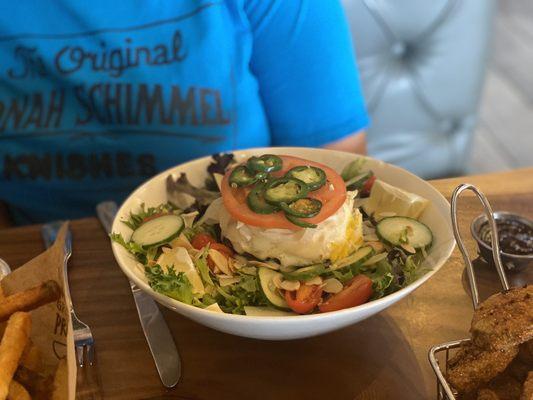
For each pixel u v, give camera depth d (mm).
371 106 1955
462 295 915
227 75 1439
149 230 939
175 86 1422
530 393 626
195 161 1102
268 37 1444
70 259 1044
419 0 1823
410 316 886
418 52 1915
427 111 2010
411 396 765
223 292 857
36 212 1606
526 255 919
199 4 1365
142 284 808
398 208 965
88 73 1413
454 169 2143
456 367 684
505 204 1111
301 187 885
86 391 793
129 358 844
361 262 881
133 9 1374
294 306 823
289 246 864
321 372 806
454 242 857
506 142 2834
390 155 2057
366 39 1853
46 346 823
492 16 1938
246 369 816
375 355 827
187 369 820
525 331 652
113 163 1517
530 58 3373
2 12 1384
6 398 726
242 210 885
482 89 2051
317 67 1461
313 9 1421
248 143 1519
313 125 1521
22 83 1446
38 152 1502
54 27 1392
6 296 854
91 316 923
